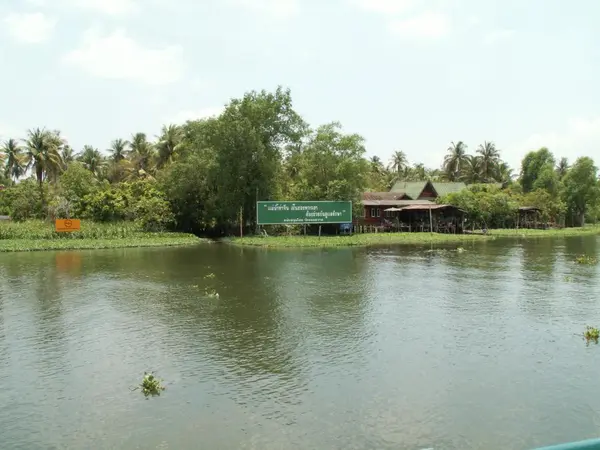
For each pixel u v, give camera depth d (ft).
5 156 206.90
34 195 178.09
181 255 108.17
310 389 30.55
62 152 237.04
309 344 39.65
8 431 25.68
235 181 158.51
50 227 144.46
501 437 24.52
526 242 145.59
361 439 24.47
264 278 72.95
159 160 206.90
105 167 236.84
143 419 26.84
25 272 79.82
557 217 241.76
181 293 61.11
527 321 46.32
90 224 150.92
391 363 35.04
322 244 132.87
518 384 31.04
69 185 173.68
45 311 51.85
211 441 24.43
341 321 46.80
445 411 27.40
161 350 38.50
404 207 185.98
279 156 167.43
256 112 157.28
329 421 26.35
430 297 57.93
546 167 256.11
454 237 160.56
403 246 131.75
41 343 40.70
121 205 166.09
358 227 186.60
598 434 24.71
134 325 45.98
